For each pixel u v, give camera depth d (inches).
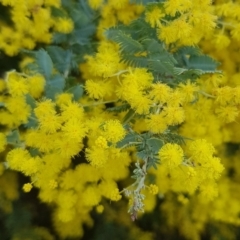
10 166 10.6
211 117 10.9
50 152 10.5
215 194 11.0
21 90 10.5
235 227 12.8
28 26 11.6
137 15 11.6
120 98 10.1
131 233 12.8
